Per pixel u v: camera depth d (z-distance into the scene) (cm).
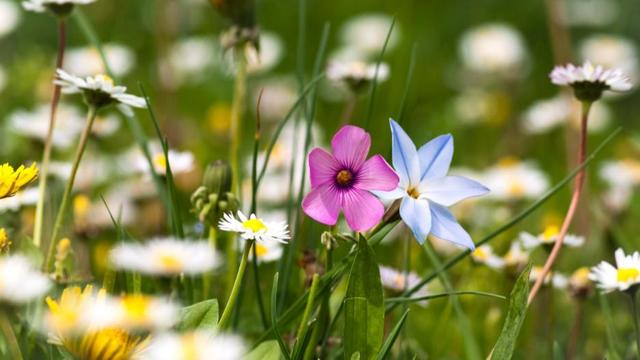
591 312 103
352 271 78
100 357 72
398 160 78
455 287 104
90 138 120
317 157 77
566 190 156
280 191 118
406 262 90
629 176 132
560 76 85
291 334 85
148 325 72
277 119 171
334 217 77
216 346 71
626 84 85
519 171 131
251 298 95
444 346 99
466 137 184
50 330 73
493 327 98
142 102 84
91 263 102
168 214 93
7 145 124
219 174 84
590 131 174
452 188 78
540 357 99
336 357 84
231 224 78
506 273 96
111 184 132
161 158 97
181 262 77
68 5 90
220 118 166
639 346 83
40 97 154
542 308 100
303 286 90
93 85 83
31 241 83
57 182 100
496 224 122
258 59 101
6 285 72
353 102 102
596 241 118
